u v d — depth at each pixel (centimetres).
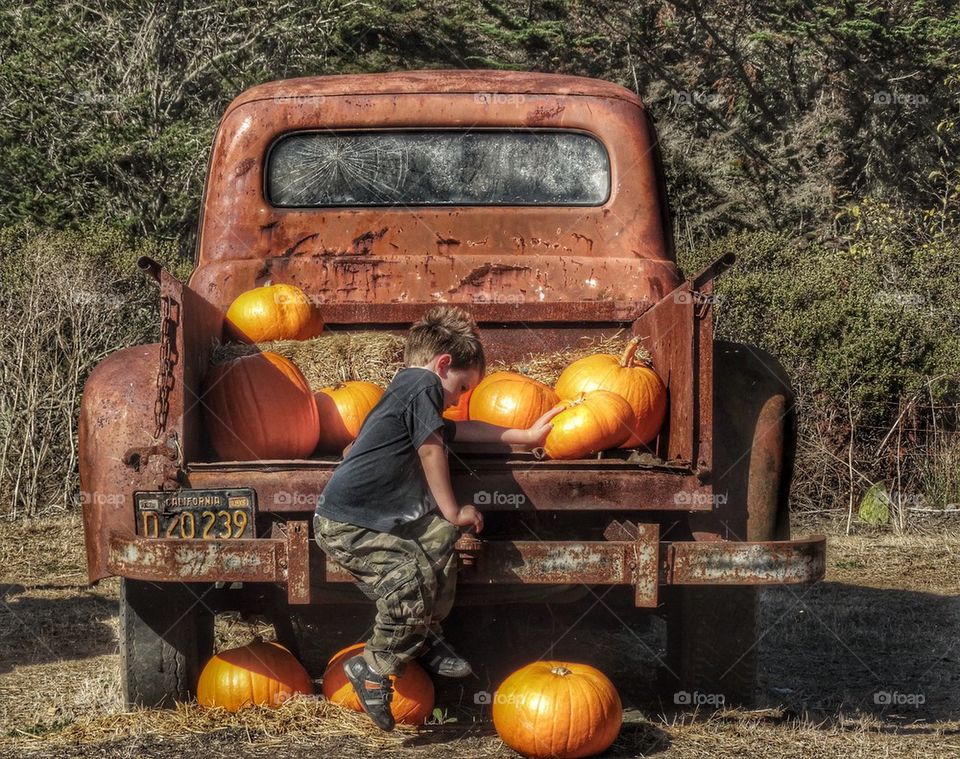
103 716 431
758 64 2464
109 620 638
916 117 2347
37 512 983
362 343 463
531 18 2484
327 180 526
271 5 1905
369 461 377
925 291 1312
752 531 423
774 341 1083
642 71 2467
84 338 1017
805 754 408
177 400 386
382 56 2259
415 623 377
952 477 1049
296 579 378
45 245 1083
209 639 457
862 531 991
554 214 525
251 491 385
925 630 641
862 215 1748
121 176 1678
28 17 1734
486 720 438
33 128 1667
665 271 511
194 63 1867
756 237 1411
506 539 420
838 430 1063
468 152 529
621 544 384
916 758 409
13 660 551
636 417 420
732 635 451
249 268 505
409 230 522
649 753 404
